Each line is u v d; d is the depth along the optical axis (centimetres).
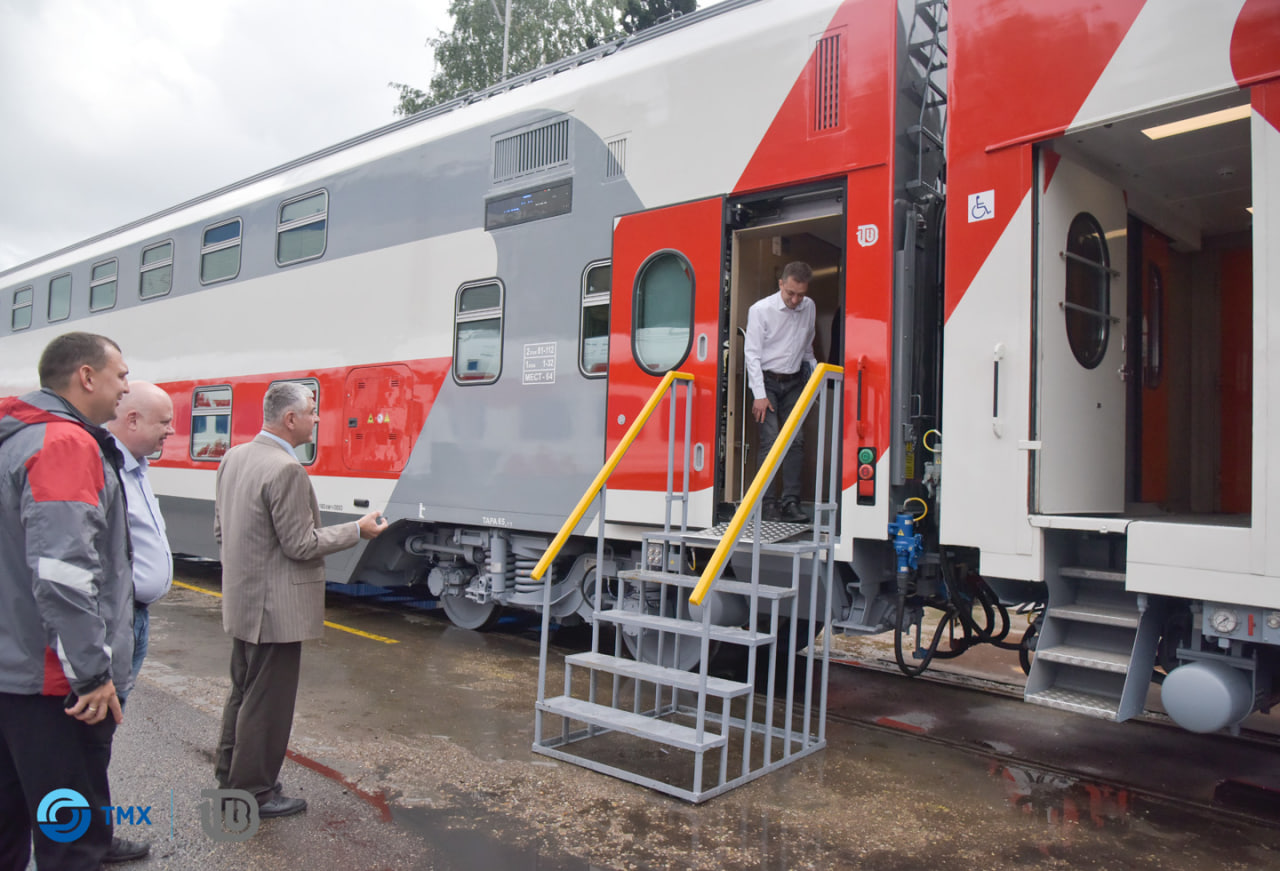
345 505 739
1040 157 407
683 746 371
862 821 358
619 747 444
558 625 777
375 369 724
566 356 589
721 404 511
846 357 458
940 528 424
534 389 606
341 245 765
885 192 451
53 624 231
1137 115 372
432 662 622
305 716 488
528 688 554
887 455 442
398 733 460
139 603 304
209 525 897
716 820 356
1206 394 579
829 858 324
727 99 518
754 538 395
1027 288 402
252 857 318
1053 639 397
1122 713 355
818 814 364
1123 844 343
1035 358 403
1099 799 390
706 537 461
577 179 593
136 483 304
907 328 459
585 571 618
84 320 1121
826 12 481
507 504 617
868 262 454
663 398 531
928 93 496
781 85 495
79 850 248
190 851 321
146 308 1009
